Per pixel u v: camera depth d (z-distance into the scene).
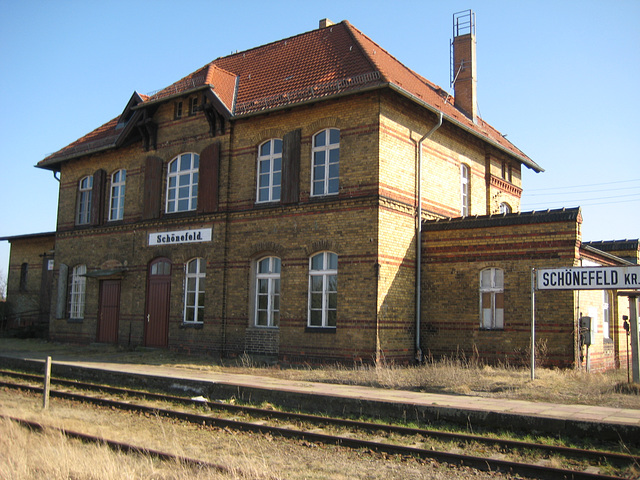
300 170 18.91
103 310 24.62
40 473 7.55
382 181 17.47
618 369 18.23
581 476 7.31
